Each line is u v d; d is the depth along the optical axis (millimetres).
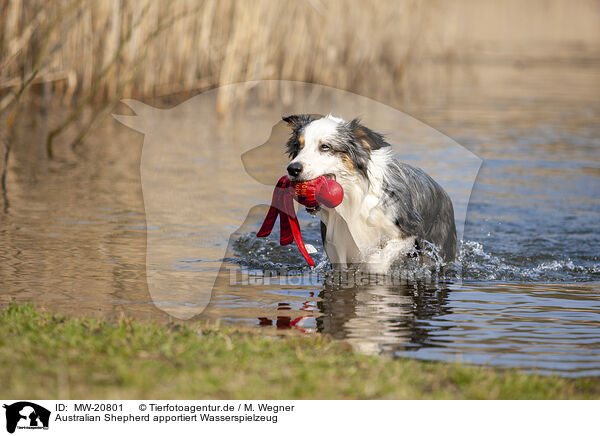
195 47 23312
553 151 19250
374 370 5996
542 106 27328
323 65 26328
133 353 6074
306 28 25562
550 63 41406
